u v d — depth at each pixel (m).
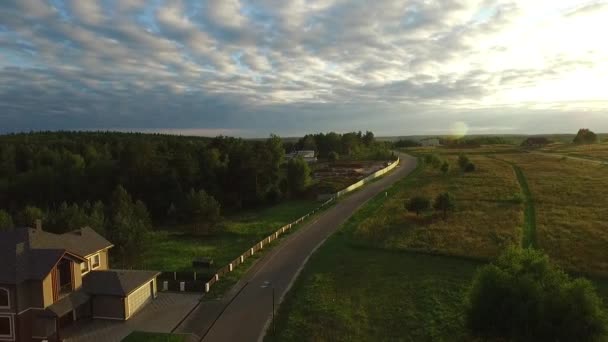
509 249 32.81
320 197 90.62
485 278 30.75
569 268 42.06
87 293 34.72
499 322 29.78
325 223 65.81
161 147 118.81
